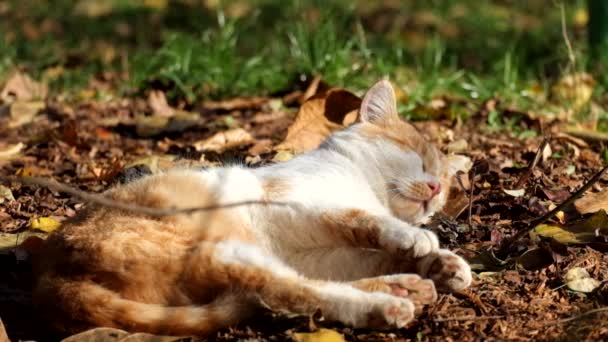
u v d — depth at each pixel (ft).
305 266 27.14
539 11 77.20
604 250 28.68
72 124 43.86
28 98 52.85
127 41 71.00
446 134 43.45
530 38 65.41
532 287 26.32
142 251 23.76
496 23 73.36
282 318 23.58
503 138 43.78
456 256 25.67
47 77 57.00
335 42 53.67
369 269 27.25
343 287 23.90
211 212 25.57
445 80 52.60
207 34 57.47
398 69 54.95
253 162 38.58
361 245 26.23
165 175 26.89
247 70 53.36
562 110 48.55
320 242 26.76
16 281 28.86
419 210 29.63
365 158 29.45
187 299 23.77
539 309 25.04
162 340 23.31
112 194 26.53
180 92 52.37
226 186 26.48
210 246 23.89
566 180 35.91
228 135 42.75
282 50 57.52
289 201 26.78
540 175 36.09
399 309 23.41
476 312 24.90
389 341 23.45
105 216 25.34
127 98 53.21
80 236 24.61
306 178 27.76
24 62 60.95
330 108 39.63
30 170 38.50
